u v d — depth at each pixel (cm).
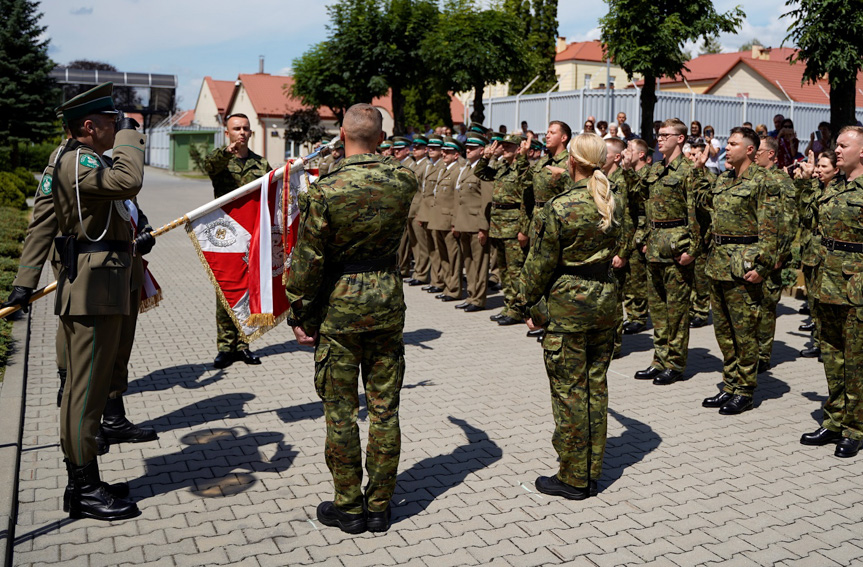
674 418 591
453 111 5138
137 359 737
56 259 438
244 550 381
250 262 546
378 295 392
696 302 916
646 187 699
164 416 578
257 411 591
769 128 2481
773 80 3919
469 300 1007
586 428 436
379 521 402
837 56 1473
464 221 978
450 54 2228
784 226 588
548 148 764
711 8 1761
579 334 432
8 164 4075
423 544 389
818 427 573
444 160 1041
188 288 1122
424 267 1197
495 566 368
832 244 524
